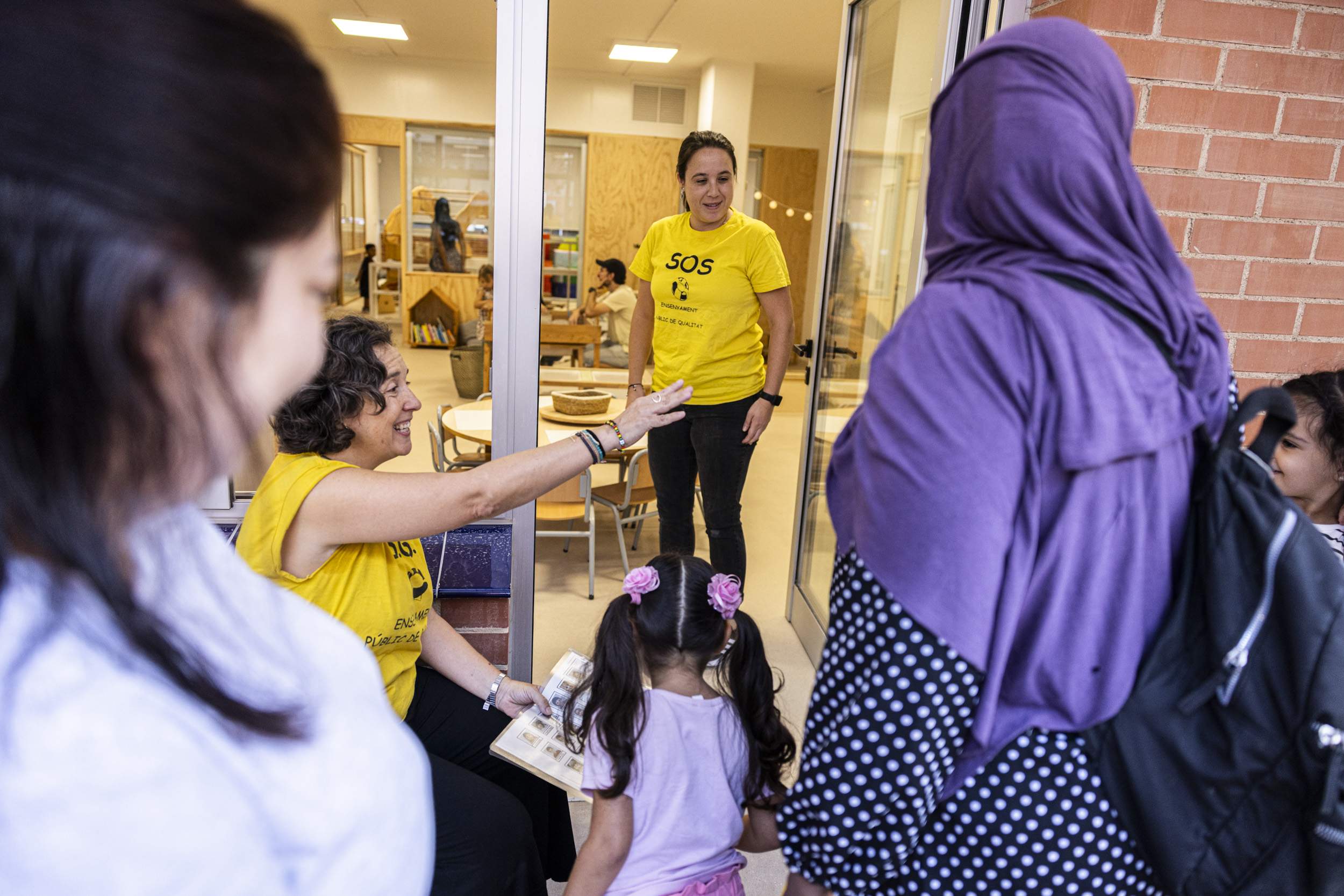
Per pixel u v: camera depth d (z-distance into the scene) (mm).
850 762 750
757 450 5926
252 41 313
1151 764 738
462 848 1358
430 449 3932
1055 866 765
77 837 312
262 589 452
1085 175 704
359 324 1451
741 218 2762
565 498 3451
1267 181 1924
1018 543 716
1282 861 694
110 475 302
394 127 7652
